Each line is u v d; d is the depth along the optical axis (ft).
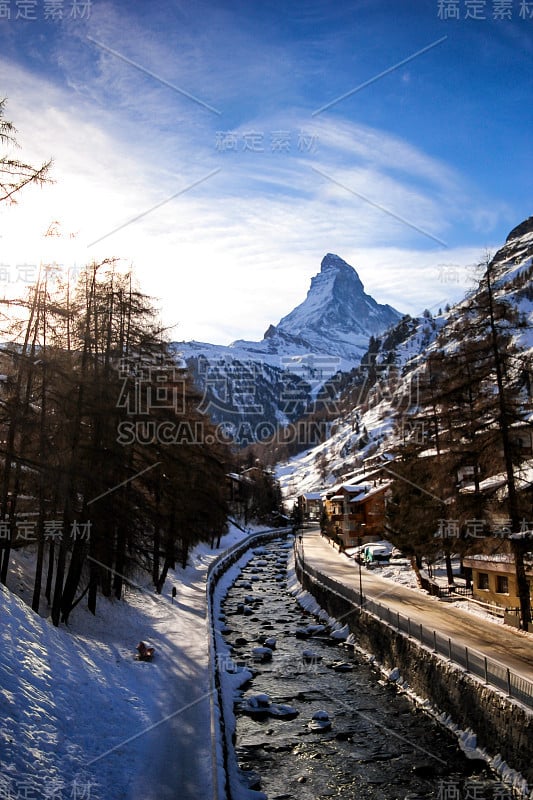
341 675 103.60
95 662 77.82
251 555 296.10
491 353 87.56
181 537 124.67
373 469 292.40
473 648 83.76
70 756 51.42
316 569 174.19
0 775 43.09
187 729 63.57
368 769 68.23
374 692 94.32
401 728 79.51
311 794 62.85
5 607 70.74
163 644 99.09
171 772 53.47
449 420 98.99
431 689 84.58
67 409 79.20
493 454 87.15
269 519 464.24
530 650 82.43
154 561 135.74
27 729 51.21
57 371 74.59
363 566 192.44
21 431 74.54
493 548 88.79
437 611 112.98
